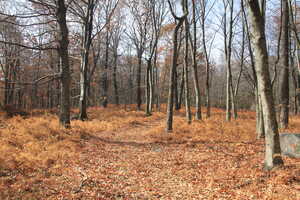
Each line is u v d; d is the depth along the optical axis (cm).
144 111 2766
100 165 750
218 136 1139
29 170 637
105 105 3238
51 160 732
